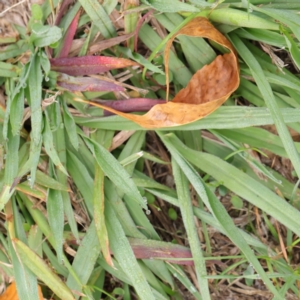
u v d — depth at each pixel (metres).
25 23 0.38
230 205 0.42
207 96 0.38
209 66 0.38
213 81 0.38
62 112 0.38
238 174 0.38
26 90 0.37
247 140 0.39
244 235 0.39
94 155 0.37
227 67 0.38
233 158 0.41
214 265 0.42
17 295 0.39
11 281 0.39
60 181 0.38
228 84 0.37
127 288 0.41
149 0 0.37
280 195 0.40
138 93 0.39
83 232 0.40
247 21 0.36
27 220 0.39
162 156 0.41
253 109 0.37
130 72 0.39
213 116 0.37
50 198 0.37
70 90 0.37
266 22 0.35
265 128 0.41
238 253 0.42
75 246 0.40
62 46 0.38
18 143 0.37
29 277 0.37
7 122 0.35
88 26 0.39
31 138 0.37
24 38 0.38
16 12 0.38
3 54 0.37
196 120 0.37
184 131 0.40
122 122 0.38
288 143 0.35
